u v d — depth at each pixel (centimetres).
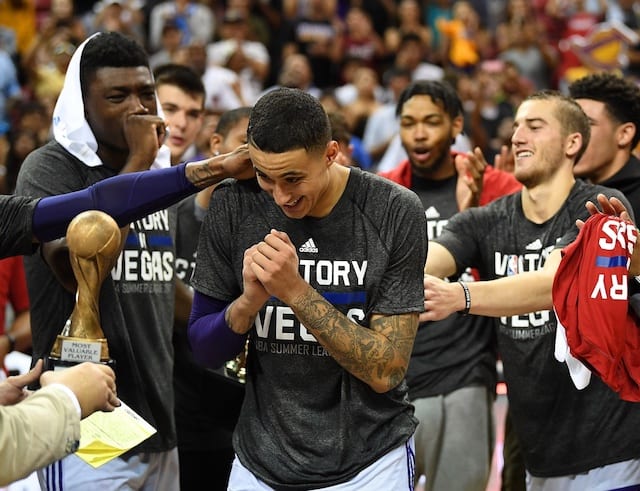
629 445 330
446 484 399
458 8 1224
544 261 348
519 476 414
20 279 402
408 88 435
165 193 278
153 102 319
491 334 404
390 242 275
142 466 315
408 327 275
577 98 414
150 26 1138
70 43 1022
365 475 276
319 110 259
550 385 341
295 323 278
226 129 431
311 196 263
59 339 250
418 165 434
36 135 705
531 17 1225
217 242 285
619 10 1223
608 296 289
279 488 277
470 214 366
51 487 304
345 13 1303
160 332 321
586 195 347
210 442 390
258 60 1120
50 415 221
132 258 312
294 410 279
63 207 272
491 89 1004
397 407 284
